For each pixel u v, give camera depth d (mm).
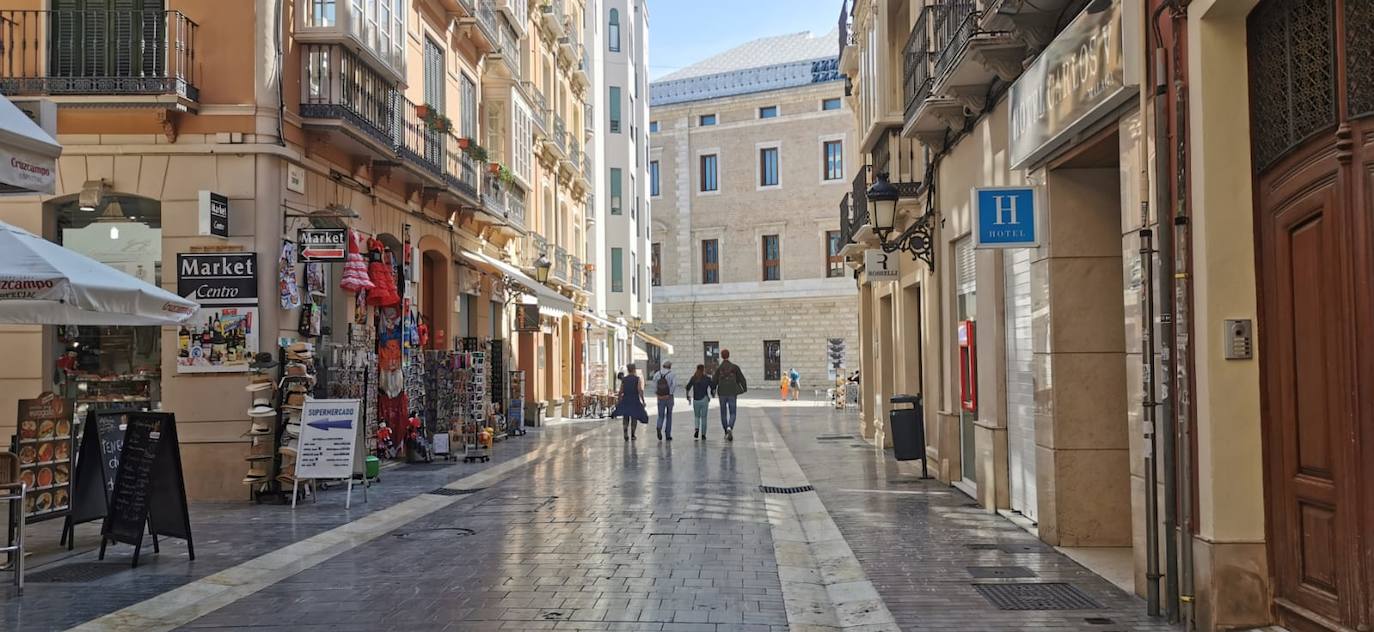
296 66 14070
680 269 62125
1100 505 8695
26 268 7902
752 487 13906
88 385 13359
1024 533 9547
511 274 21906
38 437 9141
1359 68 4883
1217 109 5824
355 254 15148
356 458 14445
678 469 16406
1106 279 8562
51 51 13305
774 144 59938
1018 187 8734
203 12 13320
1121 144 7020
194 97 13156
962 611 6660
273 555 9094
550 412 32031
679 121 62344
